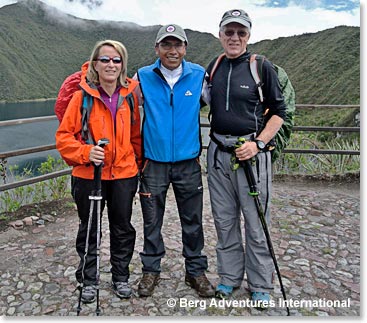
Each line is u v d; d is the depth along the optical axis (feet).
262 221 8.35
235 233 9.13
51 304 9.05
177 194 9.11
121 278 9.19
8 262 10.99
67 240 12.45
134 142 9.02
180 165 8.86
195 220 9.21
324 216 14.49
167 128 8.54
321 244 12.19
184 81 8.52
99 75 8.05
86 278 9.01
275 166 19.85
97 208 8.04
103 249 11.61
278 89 8.11
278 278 9.16
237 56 8.21
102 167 8.26
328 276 10.32
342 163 19.67
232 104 8.18
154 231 9.20
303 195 16.85
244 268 9.36
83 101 8.08
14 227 13.33
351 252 11.70
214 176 8.88
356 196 16.84
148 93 8.52
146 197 8.98
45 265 10.84
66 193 16.72
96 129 8.11
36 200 15.97
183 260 11.01
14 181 15.90
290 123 9.39
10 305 9.06
